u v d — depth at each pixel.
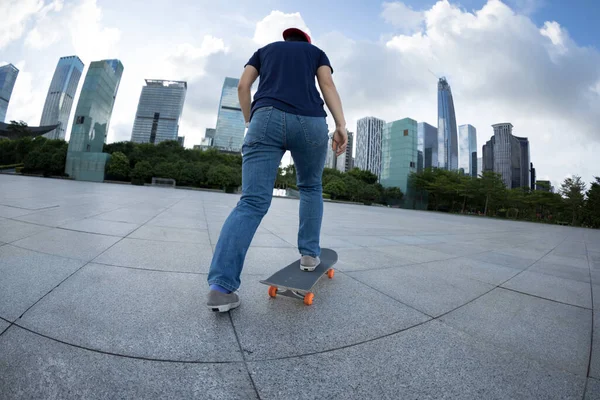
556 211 43.16
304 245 1.93
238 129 137.38
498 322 1.65
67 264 2.01
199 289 1.77
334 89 1.75
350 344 1.26
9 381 0.85
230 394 0.89
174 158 43.75
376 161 107.56
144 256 2.39
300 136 1.60
